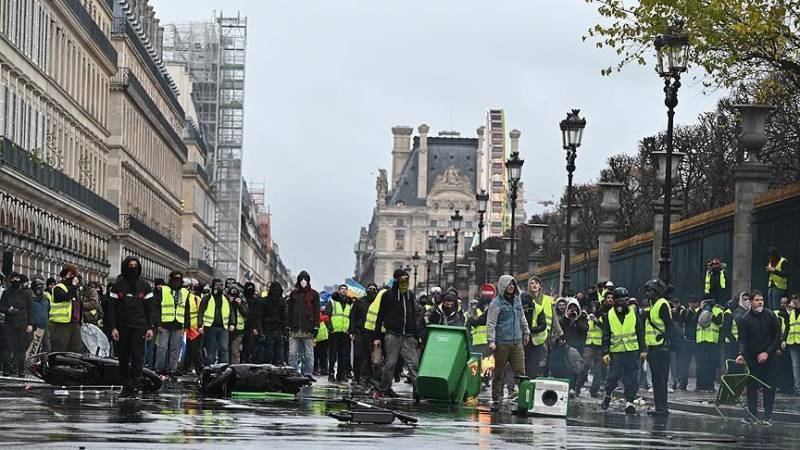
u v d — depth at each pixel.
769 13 43.22
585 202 123.38
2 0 71.06
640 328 35.00
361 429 24.48
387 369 37.78
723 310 46.62
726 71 45.69
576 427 27.78
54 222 89.38
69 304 43.81
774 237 45.84
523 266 157.50
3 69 72.31
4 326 44.34
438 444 21.75
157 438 20.86
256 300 50.84
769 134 71.25
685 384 48.03
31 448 18.55
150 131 139.50
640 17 45.19
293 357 47.28
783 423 32.75
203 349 54.03
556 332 41.47
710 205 88.69
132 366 32.69
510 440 23.22
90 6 105.81
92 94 106.00
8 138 73.12
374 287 47.62
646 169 104.38
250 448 19.73
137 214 130.50
